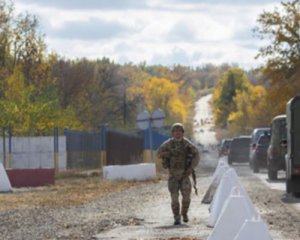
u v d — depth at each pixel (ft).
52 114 285.84
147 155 318.86
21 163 240.94
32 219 110.52
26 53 403.75
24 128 276.21
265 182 205.57
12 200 146.00
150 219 107.86
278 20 432.25
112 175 217.36
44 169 194.29
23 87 326.65
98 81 581.53
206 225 98.94
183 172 102.63
